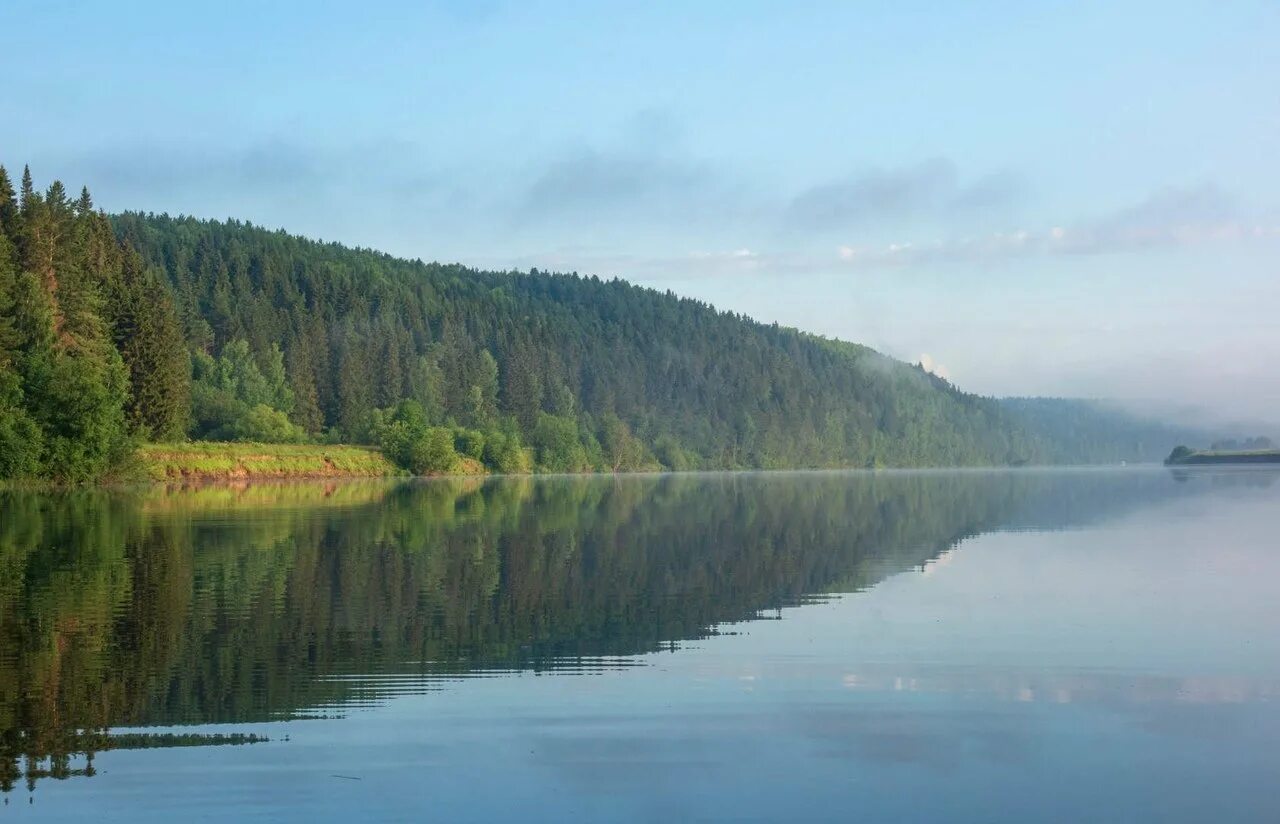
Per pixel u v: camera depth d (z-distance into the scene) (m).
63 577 30.08
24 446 75.56
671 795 13.34
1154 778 14.04
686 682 18.62
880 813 12.88
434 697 17.59
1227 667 19.89
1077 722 16.38
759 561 36.59
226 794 13.23
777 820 12.63
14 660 19.89
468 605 26.36
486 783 13.69
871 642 22.16
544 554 37.88
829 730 15.93
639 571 33.53
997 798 13.33
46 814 12.61
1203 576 32.34
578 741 15.35
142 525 46.97
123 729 15.73
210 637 22.09
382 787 13.50
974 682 18.73
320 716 16.44
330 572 31.89
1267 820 12.73
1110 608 26.36
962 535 47.47
